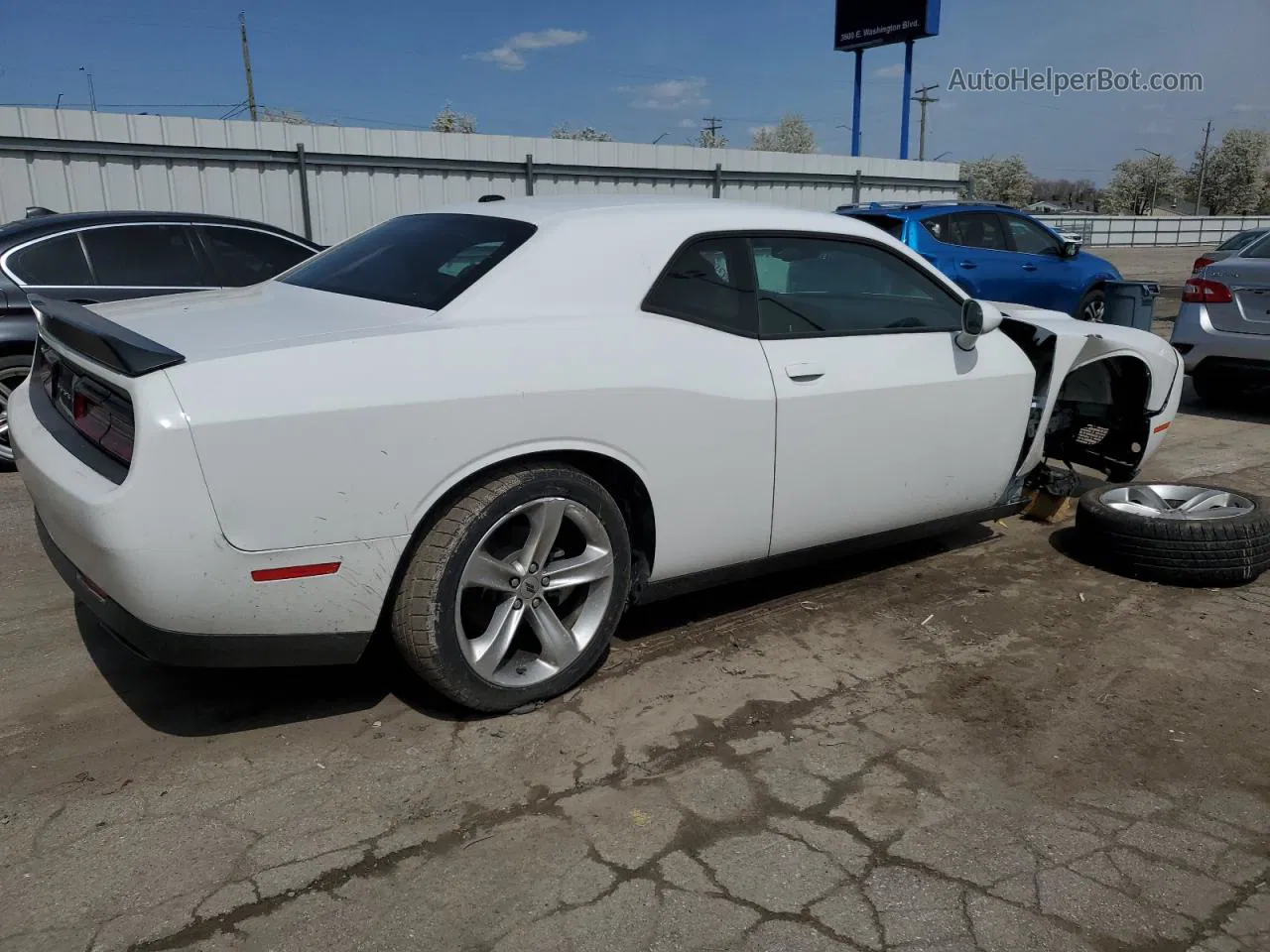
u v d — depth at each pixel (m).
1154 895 2.30
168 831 2.48
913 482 3.88
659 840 2.47
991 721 3.09
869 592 4.14
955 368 3.93
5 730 2.94
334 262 3.64
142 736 2.92
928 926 2.19
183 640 2.53
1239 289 7.66
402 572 2.80
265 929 2.14
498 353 2.80
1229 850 2.48
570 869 2.36
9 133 11.13
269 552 2.51
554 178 14.73
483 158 14.09
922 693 3.26
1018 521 5.18
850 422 3.59
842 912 2.22
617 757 2.85
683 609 3.91
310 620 2.64
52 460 2.68
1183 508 4.64
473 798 2.63
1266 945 2.15
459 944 2.11
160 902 2.22
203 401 2.41
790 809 2.61
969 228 9.94
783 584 4.20
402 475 2.63
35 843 2.42
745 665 3.44
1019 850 2.46
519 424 2.80
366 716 3.05
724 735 2.98
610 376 2.98
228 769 2.76
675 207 3.46
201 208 12.40
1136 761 2.88
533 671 3.08
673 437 3.14
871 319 3.78
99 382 2.63
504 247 3.14
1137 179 85.31
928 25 21.84
